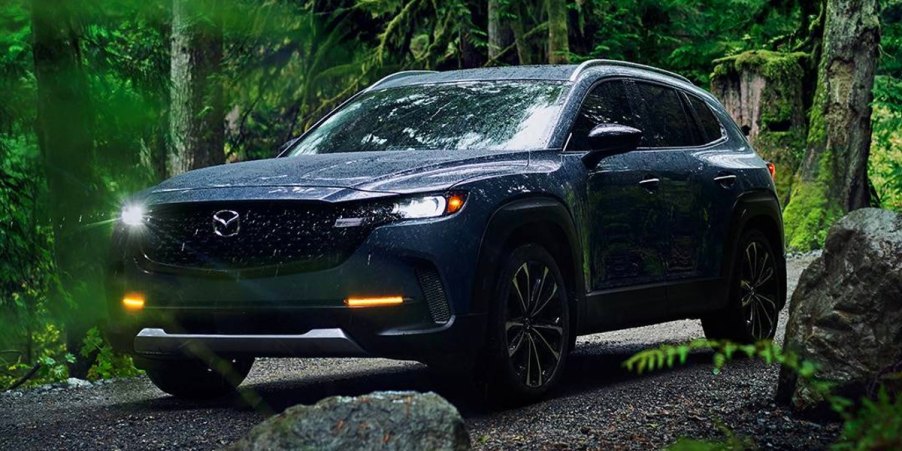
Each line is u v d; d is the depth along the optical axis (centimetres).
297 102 2300
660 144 739
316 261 553
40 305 1031
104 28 1083
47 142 1025
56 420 620
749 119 2044
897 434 232
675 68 2453
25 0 1036
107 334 617
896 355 496
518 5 2070
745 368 743
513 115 670
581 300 642
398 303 547
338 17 2148
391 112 707
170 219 591
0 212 1009
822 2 2073
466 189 570
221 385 692
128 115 1050
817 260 531
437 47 2134
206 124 1919
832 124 1922
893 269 497
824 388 267
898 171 1662
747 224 809
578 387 684
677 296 723
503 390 588
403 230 551
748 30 2327
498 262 579
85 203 1027
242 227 569
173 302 582
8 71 1038
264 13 2058
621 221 675
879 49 1933
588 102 692
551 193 616
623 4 2356
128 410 649
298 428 325
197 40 1900
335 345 549
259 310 561
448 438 318
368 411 325
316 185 570
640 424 526
